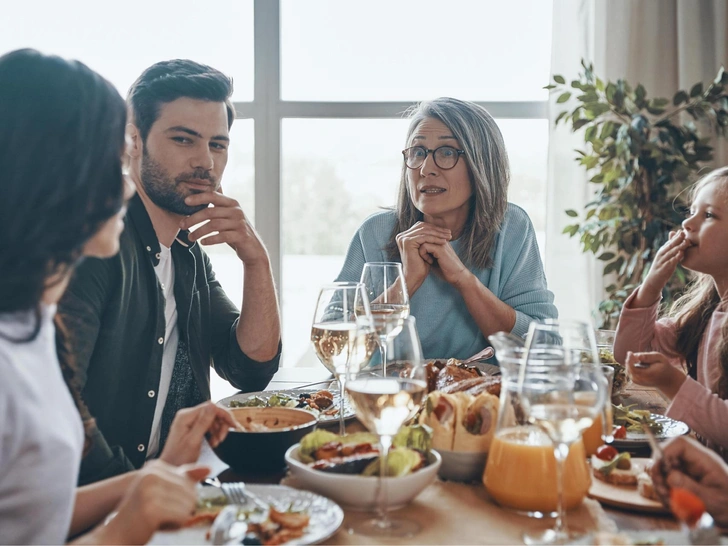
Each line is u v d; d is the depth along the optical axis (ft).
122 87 12.41
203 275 5.47
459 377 4.25
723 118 9.91
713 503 2.86
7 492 2.44
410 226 6.97
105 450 3.62
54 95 2.47
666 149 9.79
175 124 4.80
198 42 12.31
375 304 4.96
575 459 2.96
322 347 3.88
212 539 2.57
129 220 4.68
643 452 3.69
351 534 2.74
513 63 12.11
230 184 12.51
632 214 9.78
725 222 5.11
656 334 5.73
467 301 6.28
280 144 12.38
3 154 2.43
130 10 12.29
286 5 12.21
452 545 2.64
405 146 6.96
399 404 2.86
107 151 2.57
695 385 4.10
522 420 3.09
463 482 3.39
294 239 12.71
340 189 12.57
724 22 10.85
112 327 4.38
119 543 2.42
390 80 12.27
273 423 3.81
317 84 12.34
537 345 3.32
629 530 2.79
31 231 2.42
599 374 2.68
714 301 5.48
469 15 12.09
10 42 12.34
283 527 2.64
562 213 11.43
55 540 2.56
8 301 2.44
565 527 2.66
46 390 2.53
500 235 6.84
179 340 5.12
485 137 6.58
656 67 11.19
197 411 3.33
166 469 2.57
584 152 10.51
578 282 11.39
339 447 3.22
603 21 11.16
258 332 5.25
